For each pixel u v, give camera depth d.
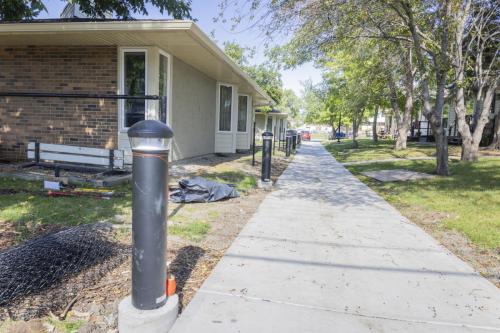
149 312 2.23
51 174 6.82
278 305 2.70
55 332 2.21
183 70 10.08
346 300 2.82
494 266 3.58
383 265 3.54
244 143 16.98
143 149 2.13
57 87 8.61
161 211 2.21
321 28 7.84
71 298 2.59
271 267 3.40
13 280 2.67
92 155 6.77
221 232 4.42
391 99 19.06
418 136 27.42
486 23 10.23
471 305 2.79
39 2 11.05
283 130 39.59
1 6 11.09
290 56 9.04
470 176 9.23
